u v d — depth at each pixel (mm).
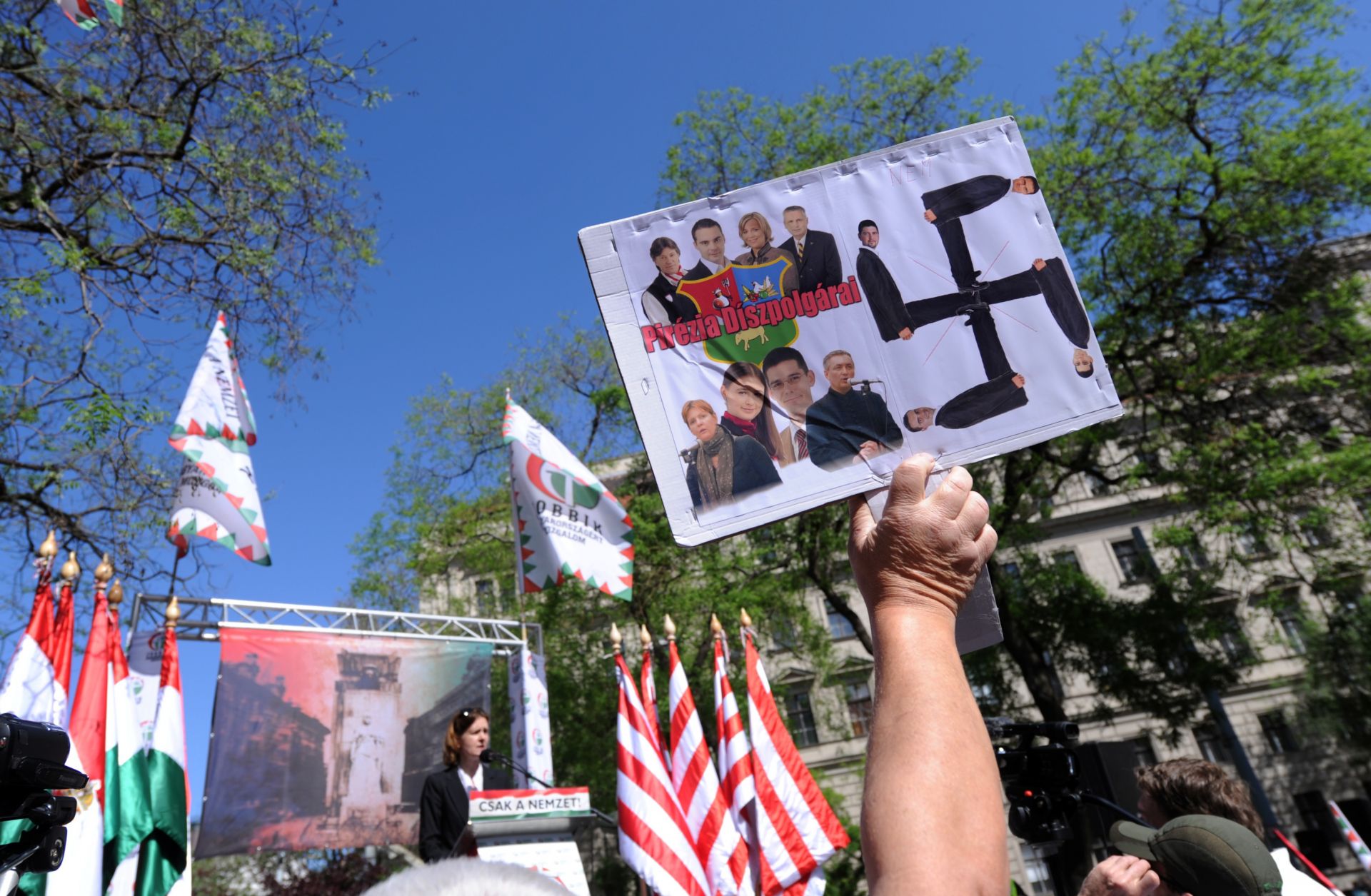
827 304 1844
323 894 17609
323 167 9227
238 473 6980
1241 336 14398
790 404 1796
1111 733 29719
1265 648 29688
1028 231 1870
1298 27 14258
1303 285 14422
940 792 842
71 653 4871
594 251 1865
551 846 5113
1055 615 15789
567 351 19281
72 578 4961
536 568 8297
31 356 8188
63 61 8297
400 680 10219
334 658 9898
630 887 19172
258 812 9094
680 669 7316
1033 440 1763
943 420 1781
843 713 29000
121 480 8453
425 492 18438
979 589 1435
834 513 15492
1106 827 3518
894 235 1869
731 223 1879
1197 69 14578
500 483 18359
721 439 1776
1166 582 16078
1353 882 27375
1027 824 3002
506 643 10953
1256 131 14398
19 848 2232
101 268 8375
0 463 7984
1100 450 16016
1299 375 14258
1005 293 1838
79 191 8156
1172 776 2691
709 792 6863
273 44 8750
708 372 1812
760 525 1739
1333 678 20094
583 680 16562
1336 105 14297
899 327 1831
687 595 15953
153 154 8625
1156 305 15094
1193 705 15875
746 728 15750
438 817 5047
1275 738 29312
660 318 1839
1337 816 7652
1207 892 1982
